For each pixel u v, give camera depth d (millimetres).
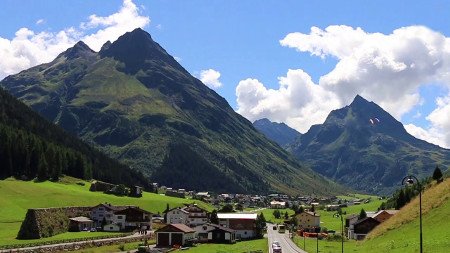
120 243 154625
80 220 186750
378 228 137625
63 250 129625
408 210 127500
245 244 165375
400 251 89000
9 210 182500
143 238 171750
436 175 150875
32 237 150500
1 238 147375
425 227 106125
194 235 173250
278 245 130625
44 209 166875
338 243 155750
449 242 85000
